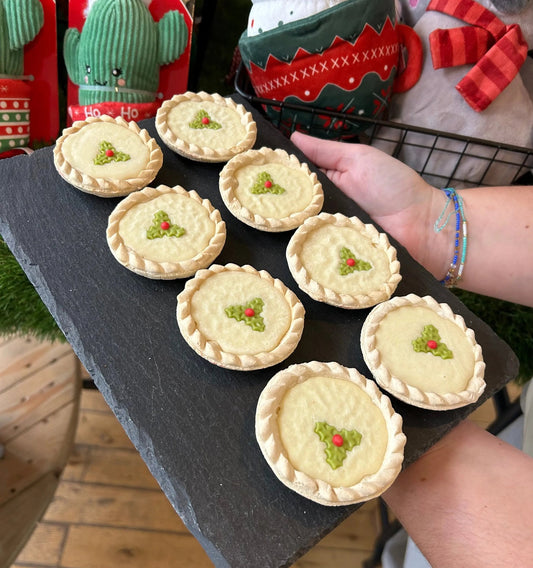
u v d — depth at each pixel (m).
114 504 0.52
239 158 0.32
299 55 0.37
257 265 0.30
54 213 0.30
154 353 0.26
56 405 0.38
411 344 0.27
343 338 0.28
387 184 0.37
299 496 0.23
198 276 0.27
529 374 0.41
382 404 0.25
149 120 0.34
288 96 0.40
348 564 0.51
